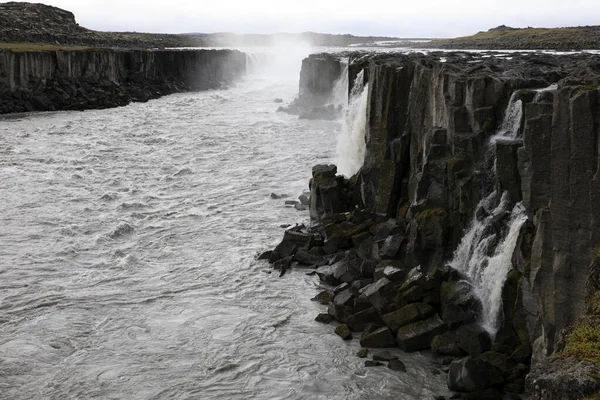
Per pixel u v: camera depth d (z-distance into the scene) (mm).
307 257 23969
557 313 14258
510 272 16922
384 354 17344
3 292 21578
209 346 18078
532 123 15805
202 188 34969
